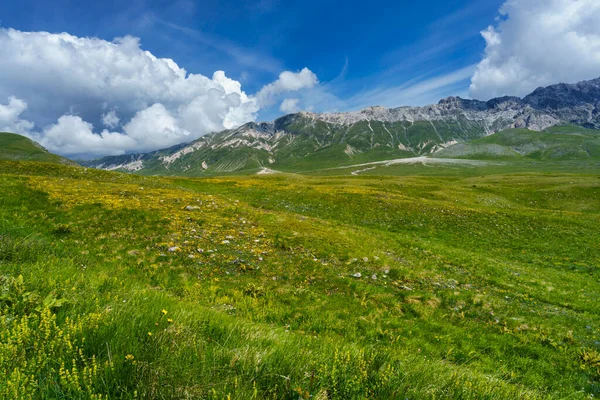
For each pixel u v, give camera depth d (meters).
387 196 48.84
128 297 7.09
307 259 17.50
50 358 3.71
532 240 33.34
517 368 10.17
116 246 15.70
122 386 3.65
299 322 10.88
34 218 17.89
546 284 19.69
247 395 3.87
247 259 16.52
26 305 5.07
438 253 24.14
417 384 4.71
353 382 4.43
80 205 20.91
